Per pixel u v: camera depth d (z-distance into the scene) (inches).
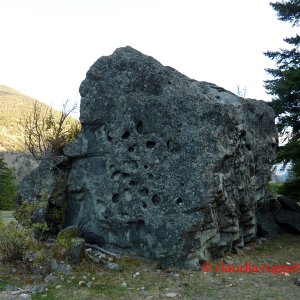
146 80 409.7
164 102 387.5
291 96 606.5
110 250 407.2
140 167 388.2
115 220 396.2
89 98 426.9
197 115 377.7
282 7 641.0
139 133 395.9
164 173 376.8
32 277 332.8
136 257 388.5
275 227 545.0
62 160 446.6
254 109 489.4
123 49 447.8
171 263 363.3
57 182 445.7
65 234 395.9
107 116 414.6
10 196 1412.4
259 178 487.2
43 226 406.3
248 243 478.9
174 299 293.6
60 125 517.7
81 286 319.3
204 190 359.9
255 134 482.9
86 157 429.4
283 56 667.4
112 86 421.4
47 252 383.6
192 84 432.1
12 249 361.4
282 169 657.0
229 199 401.1
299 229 534.6
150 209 377.1
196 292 308.7
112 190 400.8
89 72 435.5
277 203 592.1
